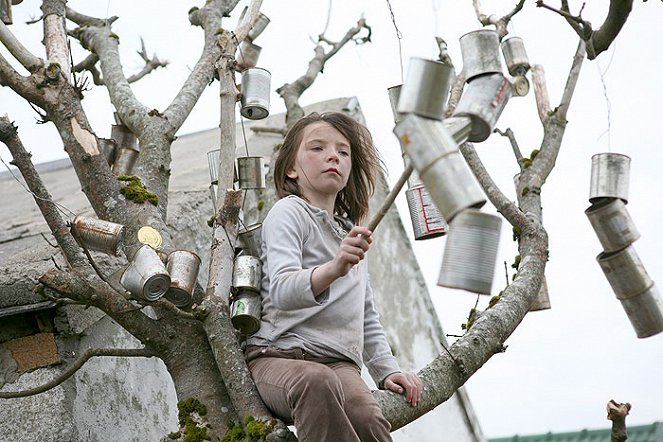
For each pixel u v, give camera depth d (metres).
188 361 3.93
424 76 3.02
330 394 3.47
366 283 4.19
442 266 3.15
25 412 4.86
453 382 3.97
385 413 3.80
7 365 4.94
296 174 4.18
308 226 3.92
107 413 5.06
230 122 4.44
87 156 4.25
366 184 4.44
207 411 3.82
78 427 4.86
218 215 4.14
